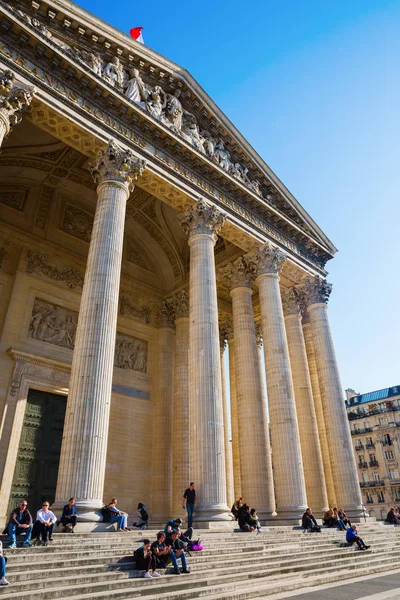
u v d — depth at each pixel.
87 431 16.48
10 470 24.59
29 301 29.89
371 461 89.31
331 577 15.08
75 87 22.73
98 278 19.80
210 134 31.81
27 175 31.08
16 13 20.33
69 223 34.78
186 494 19.48
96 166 23.11
